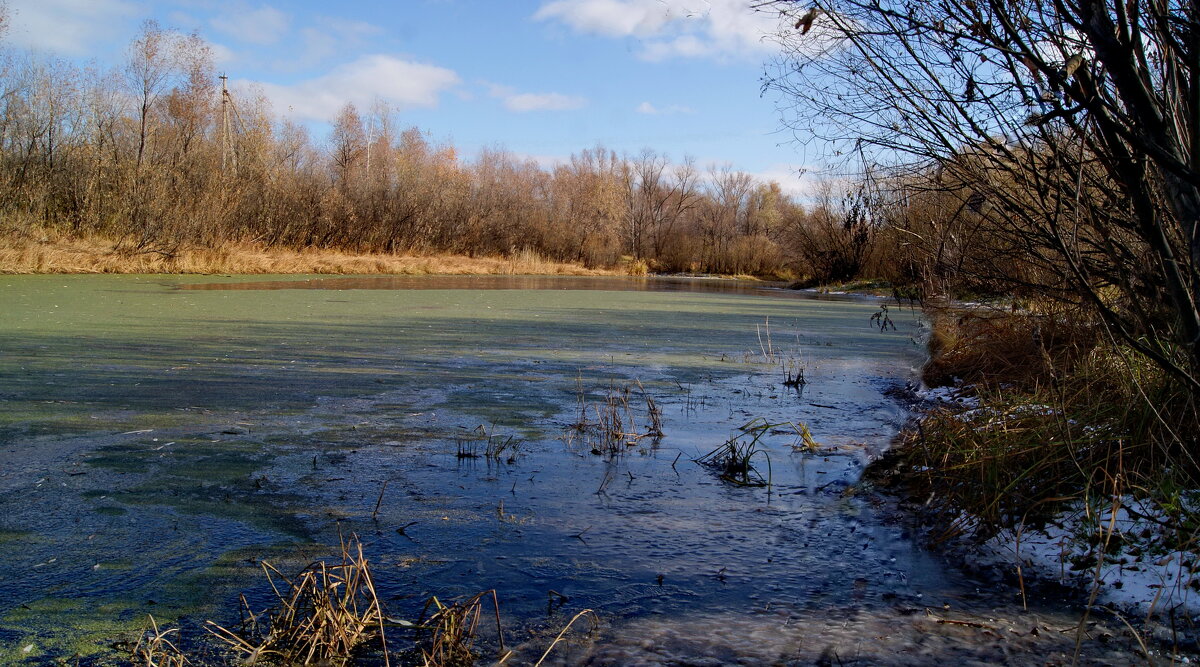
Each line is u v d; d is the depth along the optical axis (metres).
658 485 4.02
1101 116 2.16
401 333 10.01
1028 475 3.43
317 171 33.84
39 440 4.58
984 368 5.86
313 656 2.32
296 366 7.28
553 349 9.01
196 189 24.78
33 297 12.88
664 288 26.80
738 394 6.51
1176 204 2.39
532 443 4.80
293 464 4.25
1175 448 3.25
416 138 44.38
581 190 45.00
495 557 3.06
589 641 2.42
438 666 2.26
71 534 3.23
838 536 3.33
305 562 2.99
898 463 4.24
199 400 5.75
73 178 23.50
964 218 3.99
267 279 21.36
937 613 2.62
